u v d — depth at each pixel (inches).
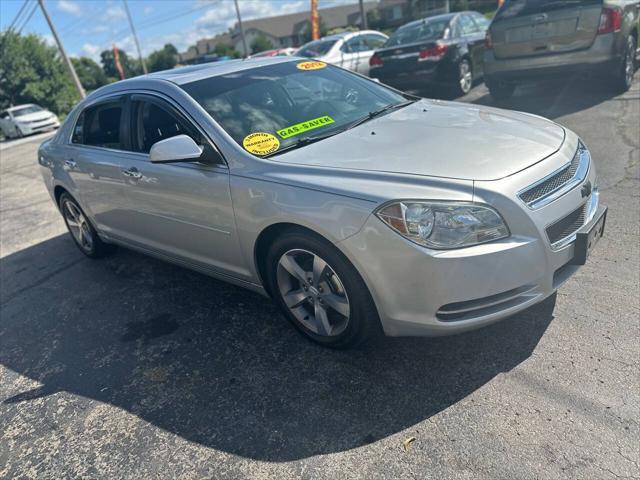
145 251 158.2
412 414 92.1
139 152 138.9
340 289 102.5
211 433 96.1
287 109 128.6
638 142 198.5
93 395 113.6
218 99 127.1
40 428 106.3
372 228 90.9
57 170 175.8
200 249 131.0
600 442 80.4
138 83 143.6
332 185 97.0
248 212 109.6
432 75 336.8
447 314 91.8
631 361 94.9
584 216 101.3
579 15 243.9
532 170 94.9
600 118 236.8
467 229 87.5
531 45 261.1
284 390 103.7
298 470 85.2
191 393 107.8
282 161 108.3
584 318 108.4
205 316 136.3
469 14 384.5
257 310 134.7
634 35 268.7
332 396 99.7
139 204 141.6
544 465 78.2
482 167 94.5
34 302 165.2
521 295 92.4
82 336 138.9
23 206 299.4
